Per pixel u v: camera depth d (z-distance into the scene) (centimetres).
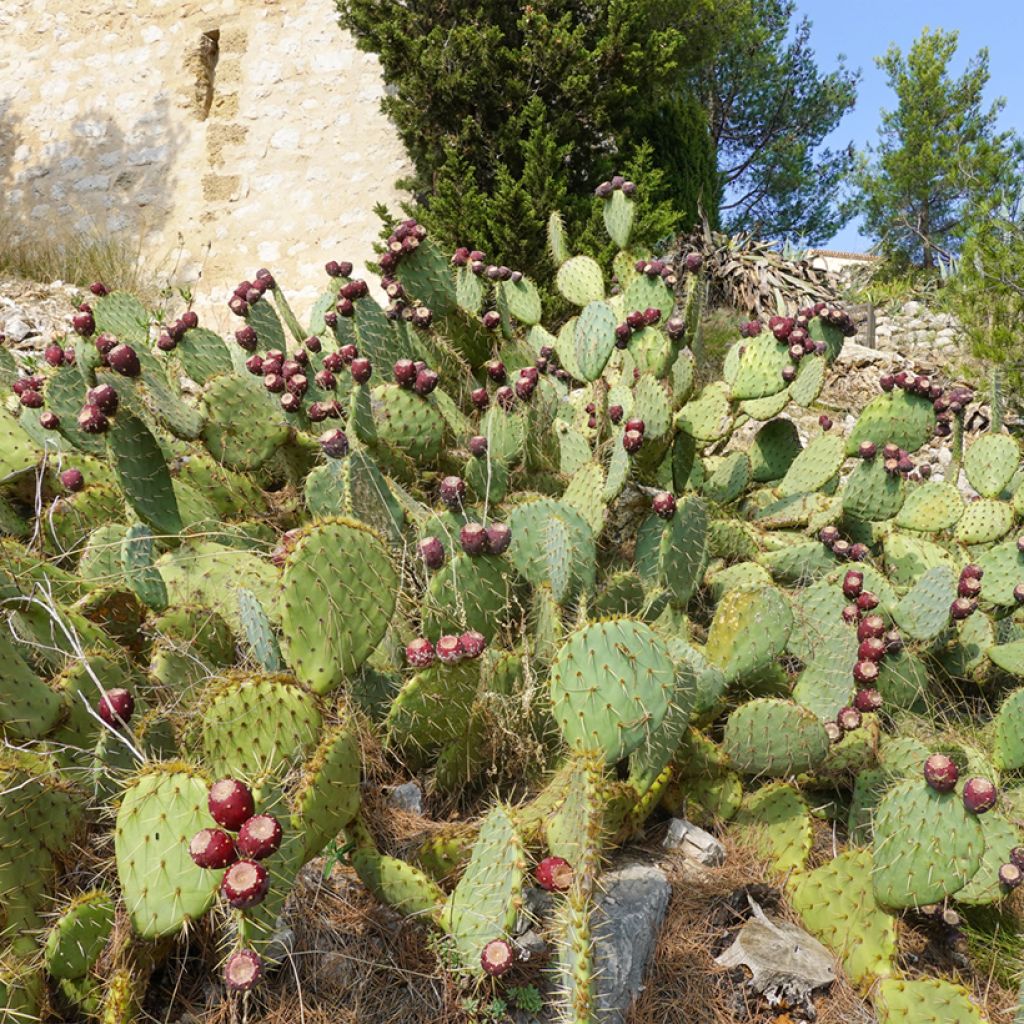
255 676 197
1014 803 291
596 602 283
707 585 345
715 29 973
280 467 376
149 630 261
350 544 215
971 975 244
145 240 895
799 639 306
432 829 233
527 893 211
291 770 196
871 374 838
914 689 317
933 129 1922
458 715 233
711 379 688
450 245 698
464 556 249
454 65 716
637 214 731
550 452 380
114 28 937
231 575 284
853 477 391
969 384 836
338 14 859
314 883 206
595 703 203
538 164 698
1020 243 841
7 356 440
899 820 217
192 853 148
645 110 809
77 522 314
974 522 428
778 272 1008
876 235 2050
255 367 357
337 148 855
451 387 416
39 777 185
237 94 886
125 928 172
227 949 183
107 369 310
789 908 237
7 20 970
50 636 232
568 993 169
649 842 254
